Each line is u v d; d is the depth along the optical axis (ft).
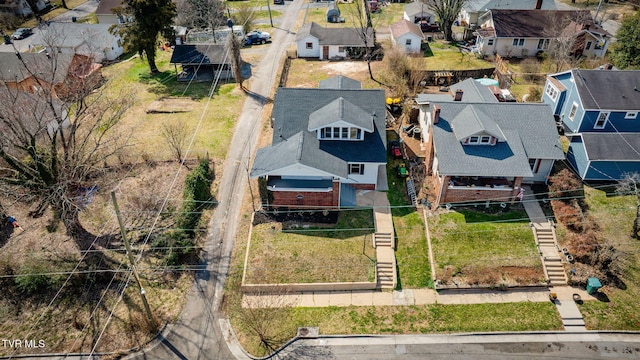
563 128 139.64
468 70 175.11
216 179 126.93
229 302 94.94
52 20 267.80
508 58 196.95
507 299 94.73
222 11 237.86
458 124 116.16
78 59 178.81
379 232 107.55
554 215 110.01
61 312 93.86
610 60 181.06
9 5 268.62
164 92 176.65
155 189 123.24
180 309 93.86
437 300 94.89
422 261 102.27
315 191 109.70
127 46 182.50
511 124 117.39
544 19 195.31
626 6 260.21
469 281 97.09
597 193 115.75
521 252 102.06
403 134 142.51
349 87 142.10
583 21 188.65
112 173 129.70
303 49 203.21
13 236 110.22
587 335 87.92
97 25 222.28
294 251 103.35
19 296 96.53
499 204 112.78
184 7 224.12
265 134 146.30
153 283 98.84
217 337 88.89
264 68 194.70
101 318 92.43
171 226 110.93
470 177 113.80
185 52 187.01
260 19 258.37
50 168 103.30
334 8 252.62
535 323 90.12
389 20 249.96
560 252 101.81
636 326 88.84
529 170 107.55
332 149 116.06
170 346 87.35
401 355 85.25
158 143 143.13
